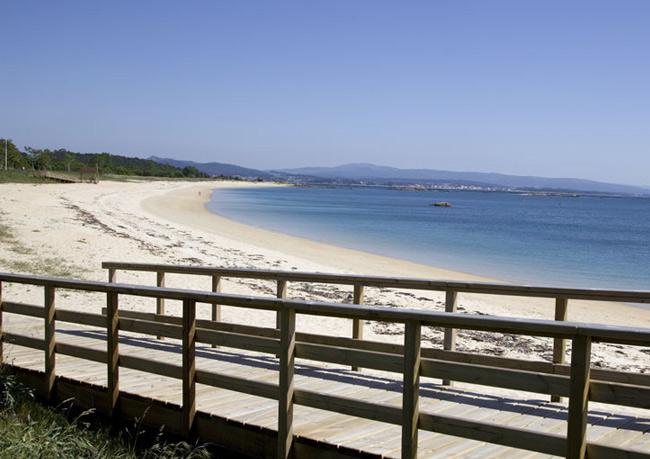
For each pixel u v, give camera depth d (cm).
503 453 413
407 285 605
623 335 296
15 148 8769
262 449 446
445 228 4547
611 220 7200
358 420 478
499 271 2266
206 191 10769
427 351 575
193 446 476
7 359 668
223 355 695
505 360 536
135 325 525
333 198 11738
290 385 423
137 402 525
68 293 1280
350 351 397
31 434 464
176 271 775
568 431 318
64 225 2505
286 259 2172
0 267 1462
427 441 437
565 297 546
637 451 304
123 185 8800
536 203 14825
